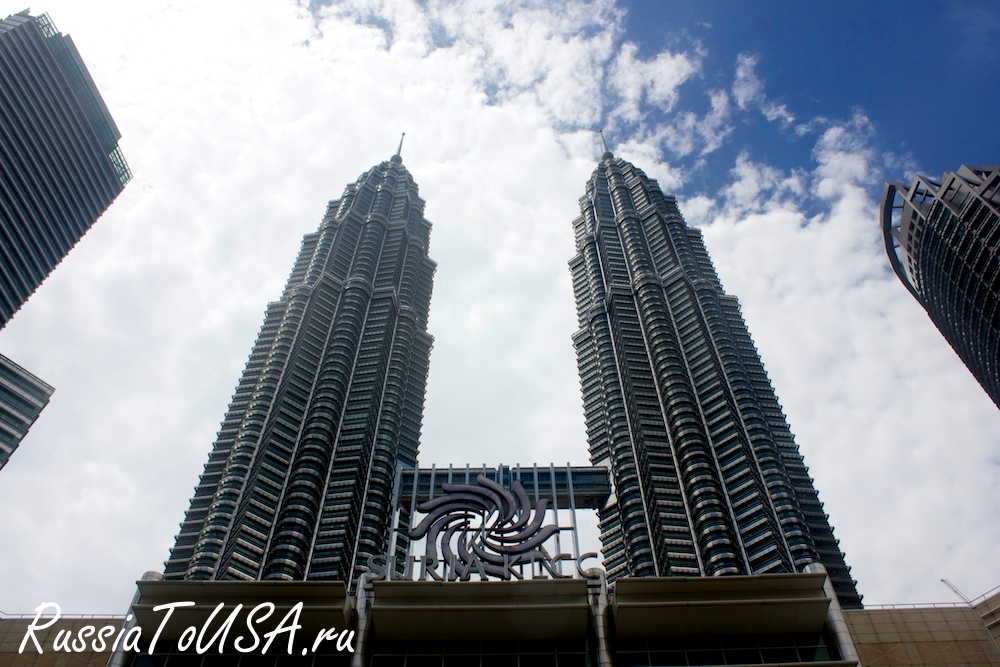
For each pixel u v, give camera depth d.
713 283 199.75
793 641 46.28
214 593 48.00
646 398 160.88
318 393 160.62
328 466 146.38
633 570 133.50
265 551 129.00
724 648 46.12
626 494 146.12
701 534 128.75
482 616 46.81
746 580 47.88
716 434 147.62
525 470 109.62
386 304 194.88
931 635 51.09
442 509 58.19
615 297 195.62
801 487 144.00
